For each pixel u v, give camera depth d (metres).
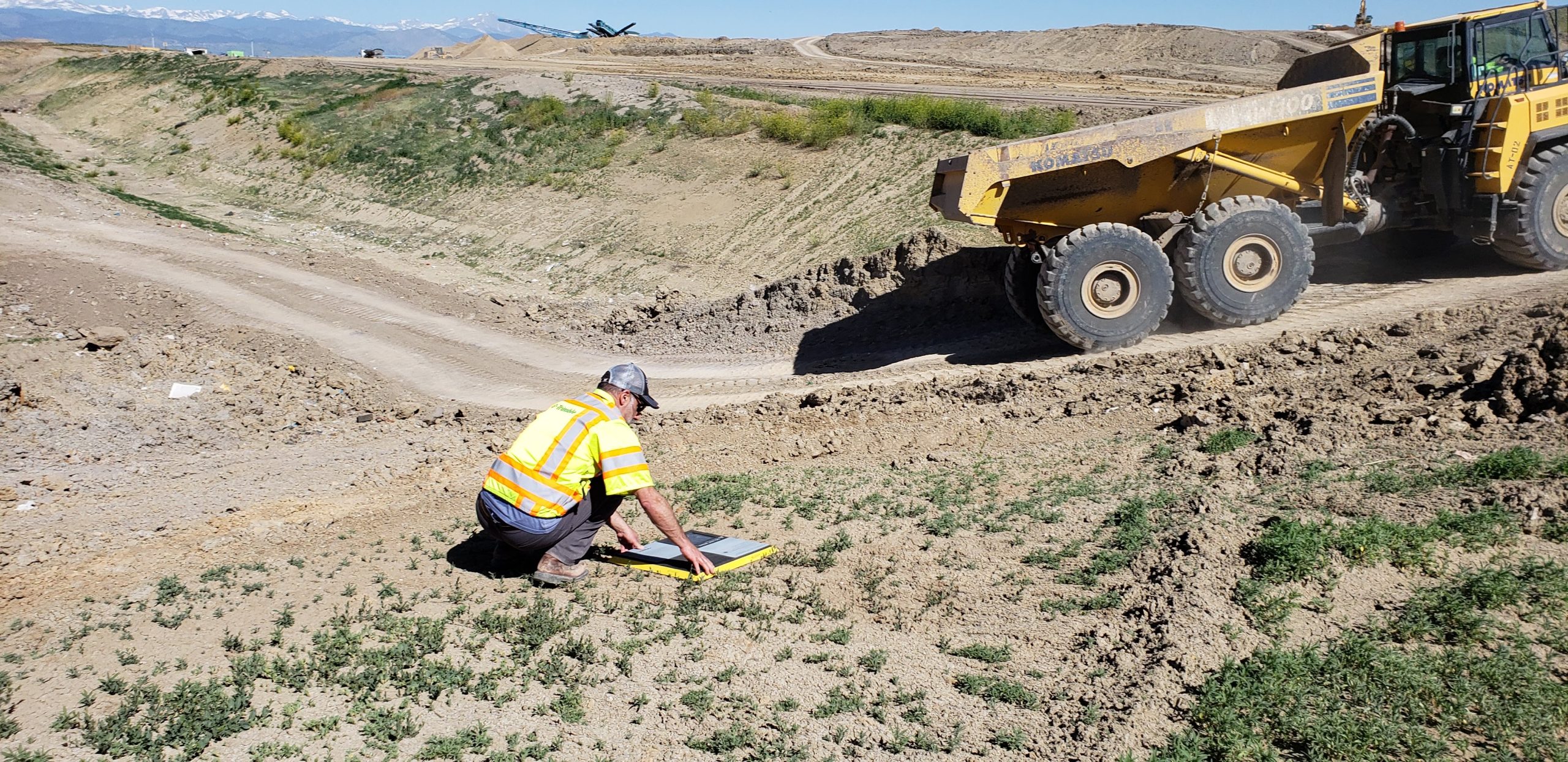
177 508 8.56
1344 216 12.95
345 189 35.81
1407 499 6.07
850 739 4.49
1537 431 6.70
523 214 30.41
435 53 77.94
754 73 48.06
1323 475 6.75
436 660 5.20
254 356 17.39
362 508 8.16
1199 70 49.34
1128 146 12.14
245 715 4.68
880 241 21.88
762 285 20.19
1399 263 14.62
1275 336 11.49
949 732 4.51
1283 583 5.30
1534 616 4.84
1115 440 8.64
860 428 10.23
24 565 6.85
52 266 21.36
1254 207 12.30
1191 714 4.43
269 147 41.38
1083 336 12.58
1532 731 4.18
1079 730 4.39
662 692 4.91
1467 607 4.91
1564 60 12.68
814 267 19.73
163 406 13.85
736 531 7.20
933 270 16.52
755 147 29.61
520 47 82.56
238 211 35.38
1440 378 8.23
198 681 5.00
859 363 14.99
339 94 46.22
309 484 9.48
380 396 15.67
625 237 27.08
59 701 4.82
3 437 11.77
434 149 36.31
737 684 4.98
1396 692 4.44
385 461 10.60
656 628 5.54
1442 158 12.59
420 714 4.73
